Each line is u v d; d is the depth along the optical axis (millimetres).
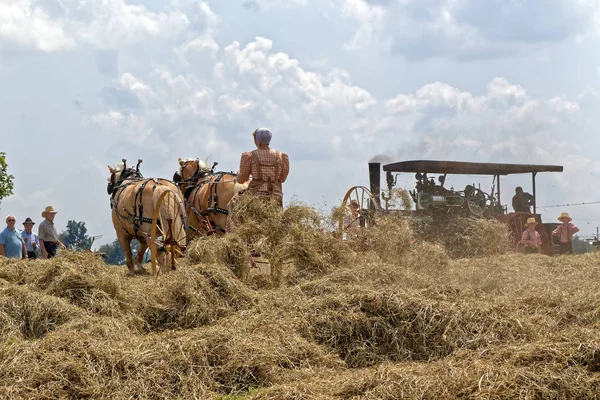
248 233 11492
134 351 7195
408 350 7809
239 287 9719
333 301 8391
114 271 10672
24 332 9102
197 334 7598
